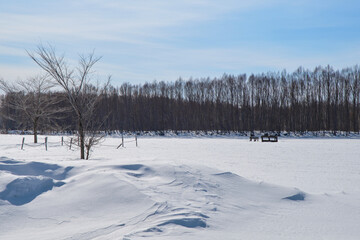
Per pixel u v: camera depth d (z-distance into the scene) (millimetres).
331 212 5672
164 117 62719
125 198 5430
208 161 14234
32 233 4402
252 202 6059
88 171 7016
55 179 6816
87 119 12797
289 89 57094
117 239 3883
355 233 4602
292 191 6727
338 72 54906
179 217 4629
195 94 63625
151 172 6996
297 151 20453
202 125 61312
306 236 4434
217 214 5078
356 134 49094
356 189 7934
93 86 13078
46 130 39750
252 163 13469
